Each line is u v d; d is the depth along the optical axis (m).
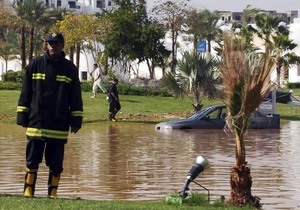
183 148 24.55
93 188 15.43
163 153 22.83
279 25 68.19
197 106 42.53
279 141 27.70
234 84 12.12
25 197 11.70
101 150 23.70
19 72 58.09
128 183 16.17
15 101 46.06
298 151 23.59
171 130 33.06
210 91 41.62
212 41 95.62
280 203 13.62
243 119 12.05
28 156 12.23
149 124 37.47
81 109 12.20
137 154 22.48
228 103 12.20
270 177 17.20
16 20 81.00
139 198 14.12
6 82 54.81
